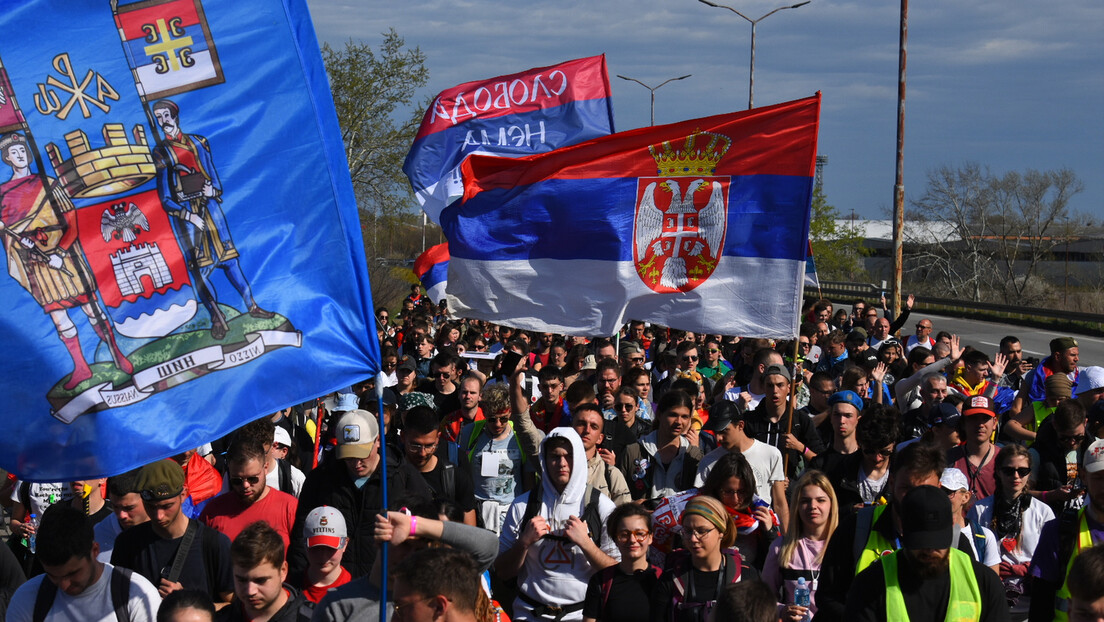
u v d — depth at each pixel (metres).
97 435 3.58
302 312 3.83
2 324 3.54
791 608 5.04
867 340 15.70
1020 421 9.25
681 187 7.79
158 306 3.68
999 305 40.59
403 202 45.78
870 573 4.15
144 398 3.63
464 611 3.23
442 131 12.80
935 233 63.09
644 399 9.36
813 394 9.16
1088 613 3.88
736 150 7.74
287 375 3.79
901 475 4.98
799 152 7.66
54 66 3.60
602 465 6.94
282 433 7.19
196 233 3.74
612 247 7.84
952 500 5.17
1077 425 7.04
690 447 7.31
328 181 3.90
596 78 12.85
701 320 7.84
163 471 4.96
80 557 4.25
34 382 3.56
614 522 5.23
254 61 3.84
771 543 5.69
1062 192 58.75
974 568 4.11
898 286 26.78
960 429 7.31
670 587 5.00
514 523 6.11
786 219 7.66
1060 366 9.70
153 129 3.71
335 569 4.93
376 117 45.03
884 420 6.40
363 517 5.79
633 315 7.95
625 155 7.84
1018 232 60.12
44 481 3.57
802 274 7.65
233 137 3.80
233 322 3.75
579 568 5.83
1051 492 7.01
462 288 8.10
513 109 12.84
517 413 7.60
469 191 8.01
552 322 7.99
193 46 3.77
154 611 4.42
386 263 46.94
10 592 5.23
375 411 8.44
